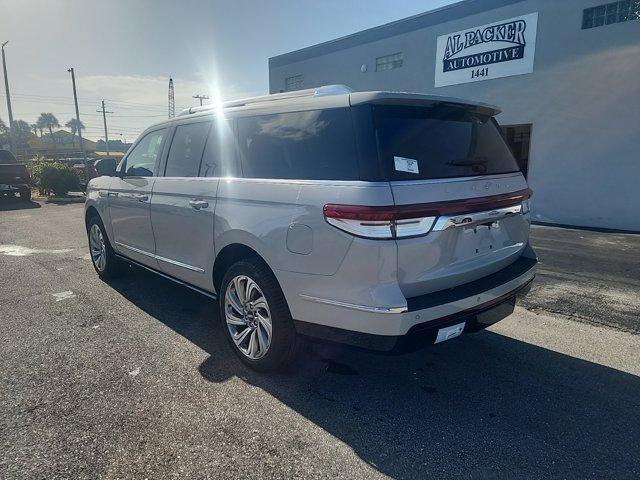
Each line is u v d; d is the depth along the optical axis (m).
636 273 5.99
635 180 9.66
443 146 2.77
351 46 15.30
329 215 2.51
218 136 3.53
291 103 2.97
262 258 3.00
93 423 2.60
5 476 2.17
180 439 2.46
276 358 3.04
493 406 2.84
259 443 2.44
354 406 2.82
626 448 2.44
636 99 9.43
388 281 2.39
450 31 12.42
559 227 10.31
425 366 3.38
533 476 2.22
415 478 2.20
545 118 10.81
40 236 8.73
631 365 3.41
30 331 3.93
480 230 2.83
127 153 4.91
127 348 3.60
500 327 4.15
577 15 9.99
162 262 4.18
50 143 90.31
